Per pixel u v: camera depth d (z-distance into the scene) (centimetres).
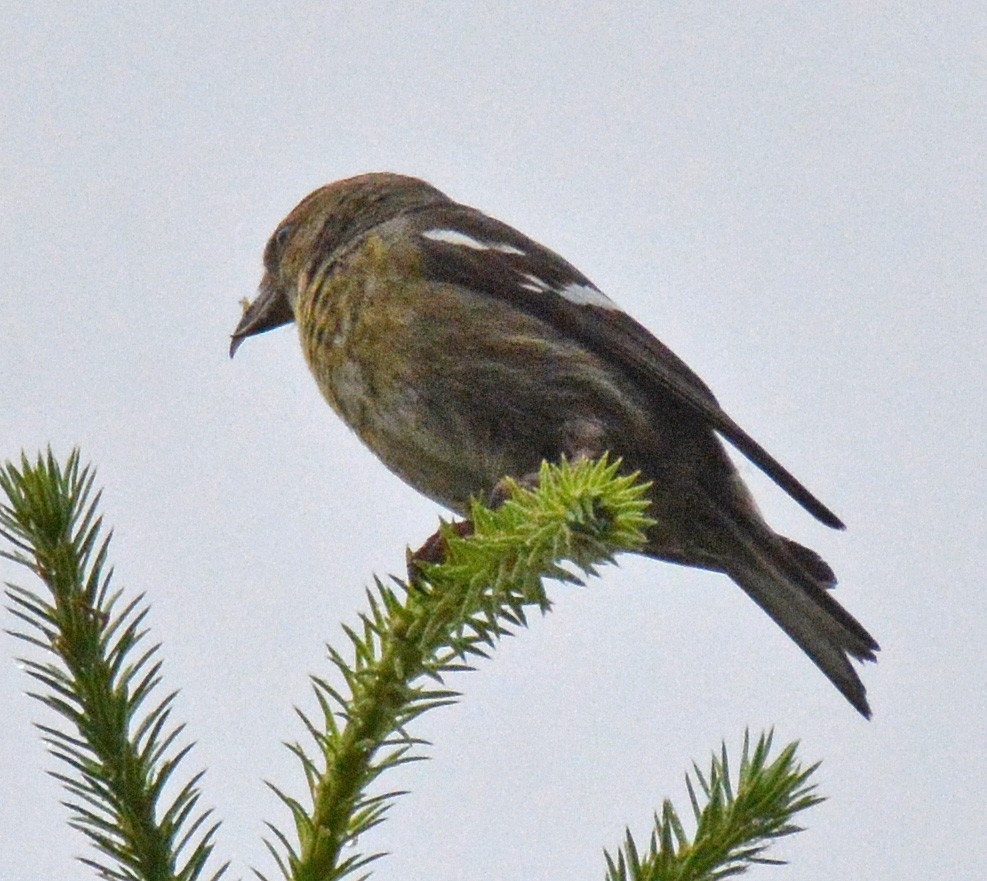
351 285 923
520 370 912
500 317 920
